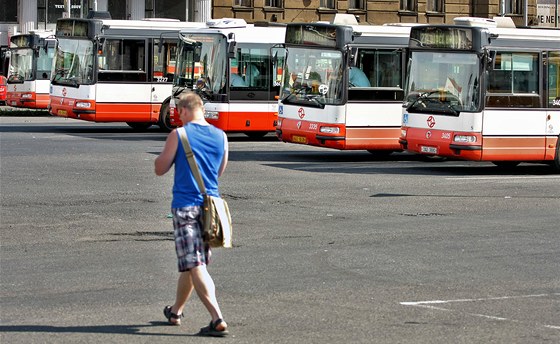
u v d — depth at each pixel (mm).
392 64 33094
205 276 11297
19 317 12000
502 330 11750
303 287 14039
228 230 11398
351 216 21109
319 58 32844
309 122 32844
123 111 42938
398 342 11109
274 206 22344
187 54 39875
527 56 29812
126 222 19766
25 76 58906
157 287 13883
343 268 15508
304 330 11594
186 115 11633
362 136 32562
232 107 38625
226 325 11273
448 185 26922
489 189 26203
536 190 26156
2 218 20000
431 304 13078
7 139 38469
